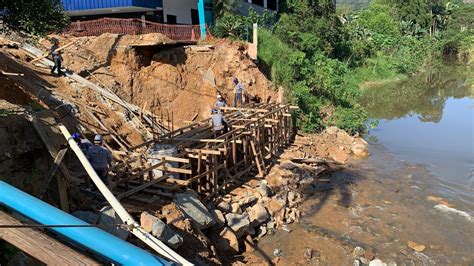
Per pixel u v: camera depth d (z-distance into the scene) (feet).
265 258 33.99
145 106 59.88
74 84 53.31
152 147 37.70
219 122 45.42
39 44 61.57
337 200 45.09
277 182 46.83
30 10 33.04
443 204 43.70
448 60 210.38
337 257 34.24
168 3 81.76
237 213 37.73
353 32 162.40
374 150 64.28
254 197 41.19
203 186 40.14
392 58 168.55
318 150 62.13
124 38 64.95
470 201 44.50
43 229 9.70
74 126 42.86
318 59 98.63
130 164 37.17
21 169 23.48
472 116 88.02
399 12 214.07
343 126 73.10
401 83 145.07
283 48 84.33
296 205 43.57
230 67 68.80
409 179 51.19
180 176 37.42
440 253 34.45
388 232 38.06
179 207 31.19
